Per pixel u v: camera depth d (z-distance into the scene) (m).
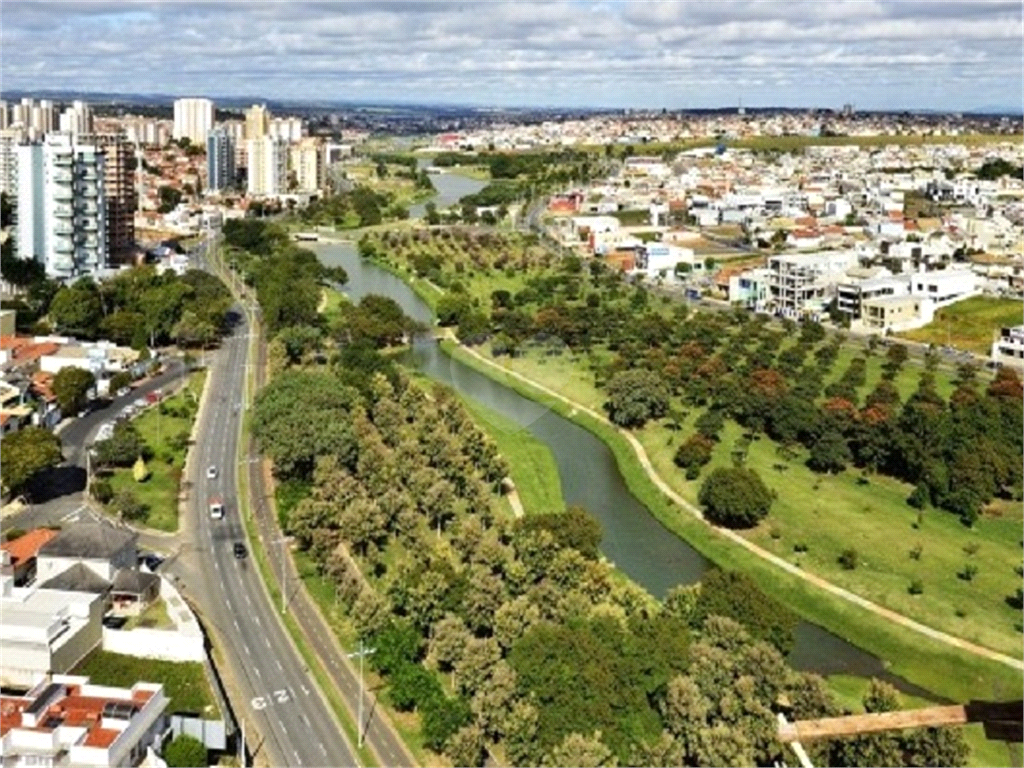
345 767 182.25
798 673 194.62
